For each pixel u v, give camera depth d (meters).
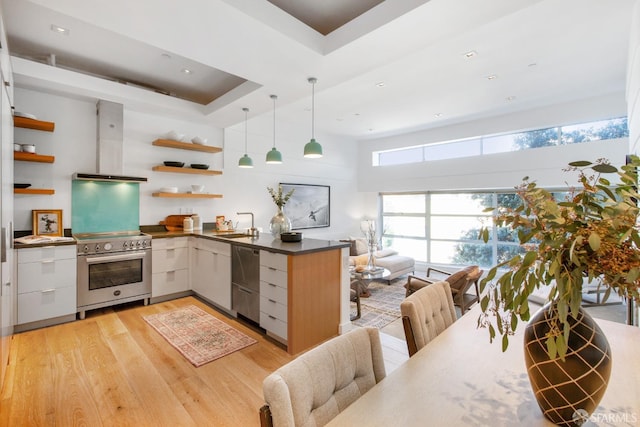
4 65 2.39
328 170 7.23
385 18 2.29
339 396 1.02
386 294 4.93
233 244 3.51
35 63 3.27
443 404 0.92
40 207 3.72
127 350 2.80
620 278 0.79
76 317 3.55
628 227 0.77
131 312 3.76
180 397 2.15
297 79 3.28
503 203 6.17
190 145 4.66
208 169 5.11
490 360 1.18
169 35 2.43
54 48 3.26
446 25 2.30
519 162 5.55
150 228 4.57
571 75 3.97
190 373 2.45
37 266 3.21
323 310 3.04
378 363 1.16
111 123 4.07
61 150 3.85
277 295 2.91
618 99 4.54
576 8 2.62
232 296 3.55
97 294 3.61
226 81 4.14
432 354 1.23
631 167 0.88
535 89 4.44
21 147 3.38
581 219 0.84
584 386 0.81
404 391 0.99
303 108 5.33
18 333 3.12
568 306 0.79
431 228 7.13
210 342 2.97
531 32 2.98
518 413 0.89
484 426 0.83
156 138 4.61
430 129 6.66
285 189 6.29
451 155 6.59
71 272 3.42
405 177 7.14
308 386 0.92
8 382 2.28
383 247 7.89
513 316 0.90
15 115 3.27
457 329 1.47
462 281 3.47
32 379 2.32
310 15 2.79
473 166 6.11
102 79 3.73
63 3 2.04
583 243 0.81
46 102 3.74
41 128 3.54
